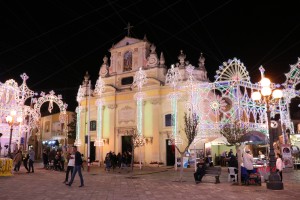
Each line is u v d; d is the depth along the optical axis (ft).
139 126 122.93
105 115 135.95
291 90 96.58
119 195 42.09
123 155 109.81
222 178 68.28
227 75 94.58
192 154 106.73
